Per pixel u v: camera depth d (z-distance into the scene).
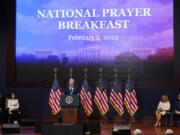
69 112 10.78
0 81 15.25
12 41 15.25
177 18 14.65
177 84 14.52
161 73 14.66
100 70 14.37
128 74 14.26
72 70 14.51
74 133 9.68
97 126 10.88
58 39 15.10
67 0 15.12
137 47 14.81
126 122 14.34
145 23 14.80
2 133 11.08
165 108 13.47
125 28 14.89
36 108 15.08
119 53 14.89
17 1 15.30
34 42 15.19
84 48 15.01
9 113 13.71
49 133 9.81
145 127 12.85
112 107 14.76
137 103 14.60
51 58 15.09
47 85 15.06
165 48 14.67
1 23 15.36
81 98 14.02
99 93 14.06
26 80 15.15
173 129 12.27
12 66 15.20
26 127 13.05
